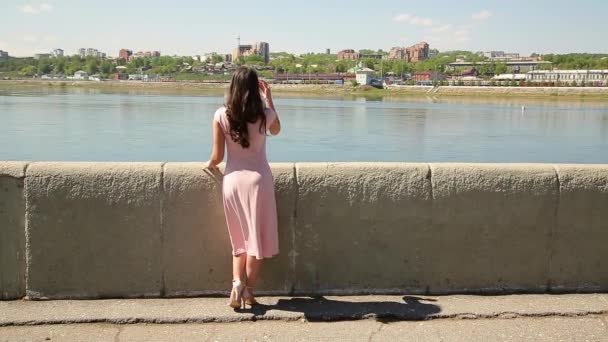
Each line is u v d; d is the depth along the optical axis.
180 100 97.75
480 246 4.96
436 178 4.88
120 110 66.94
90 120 52.66
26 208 4.66
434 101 122.75
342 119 61.62
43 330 4.23
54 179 4.66
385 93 170.00
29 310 4.50
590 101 129.62
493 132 50.34
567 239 5.01
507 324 4.43
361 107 88.56
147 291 4.81
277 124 4.52
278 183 4.80
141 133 42.94
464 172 4.90
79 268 4.75
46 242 4.70
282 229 4.84
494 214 4.93
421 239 4.92
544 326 4.40
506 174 4.92
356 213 4.86
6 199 4.64
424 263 4.94
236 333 4.22
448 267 4.96
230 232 4.52
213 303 4.67
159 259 4.79
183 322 4.38
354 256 4.90
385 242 4.91
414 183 4.87
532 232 4.98
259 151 4.43
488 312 4.56
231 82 4.31
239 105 4.26
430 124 57.28
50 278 4.73
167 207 4.75
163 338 4.13
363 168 4.86
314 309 4.56
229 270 4.84
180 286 4.83
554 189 4.96
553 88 159.25
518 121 63.09
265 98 4.54
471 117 68.38
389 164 4.91
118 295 4.79
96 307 4.57
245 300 4.56
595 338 4.21
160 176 4.73
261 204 4.41
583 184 4.96
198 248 4.80
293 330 4.28
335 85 195.12
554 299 4.86
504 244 4.97
